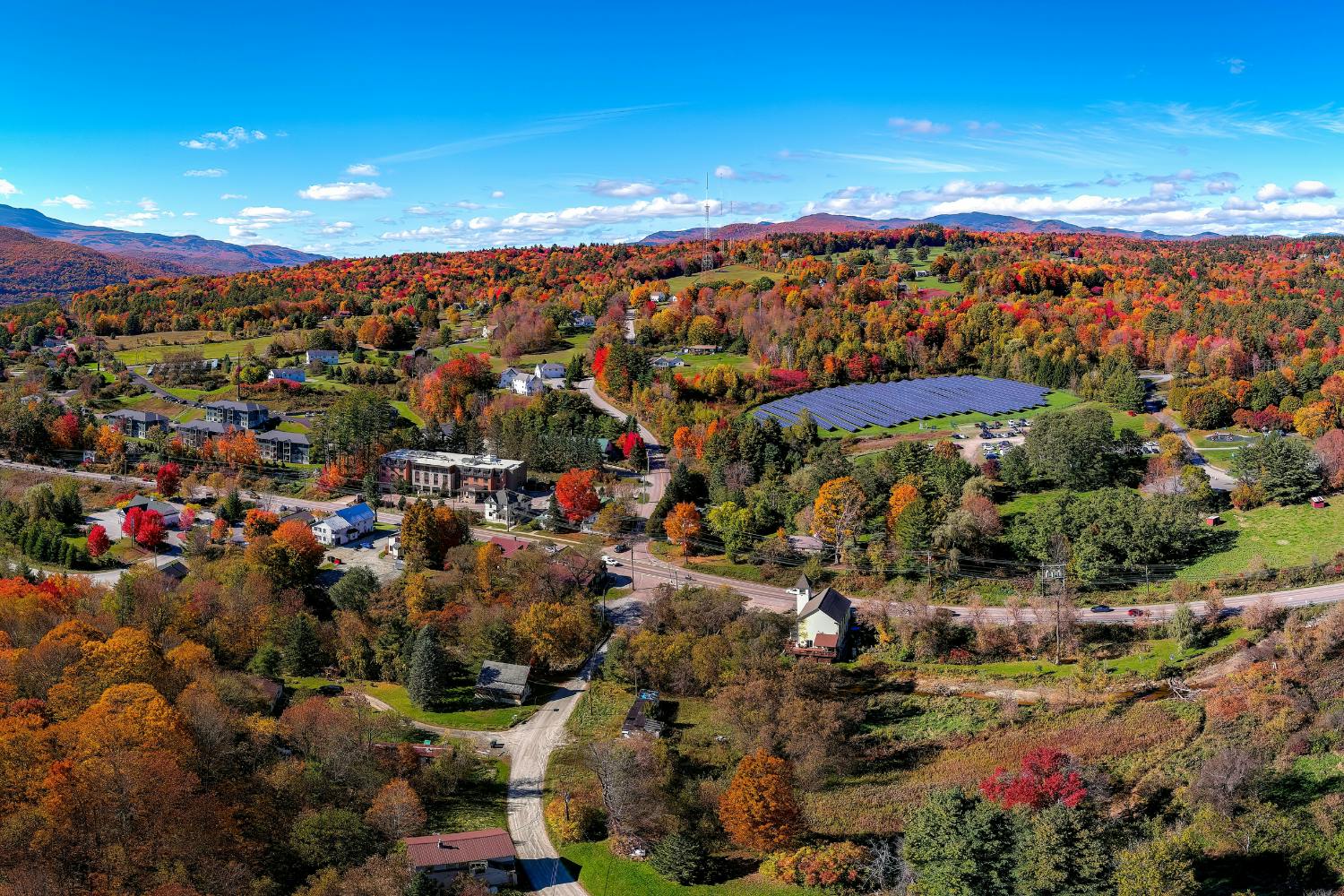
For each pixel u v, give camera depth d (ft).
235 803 315.78
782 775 326.65
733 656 442.50
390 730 387.96
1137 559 498.28
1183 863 259.60
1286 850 288.71
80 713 337.31
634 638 455.63
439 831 324.80
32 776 296.51
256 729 357.82
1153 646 433.89
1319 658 389.60
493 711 421.59
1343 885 274.57
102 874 271.28
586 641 474.08
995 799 314.96
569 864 314.76
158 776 294.25
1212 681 401.49
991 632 455.63
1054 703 405.80
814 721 383.04
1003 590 501.97
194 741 331.77
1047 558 508.94
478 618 465.06
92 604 471.21
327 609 521.65
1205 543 521.65
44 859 270.26
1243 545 512.22
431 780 349.41
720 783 352.69
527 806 348.59
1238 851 292.40
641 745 366.63
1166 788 333.01
